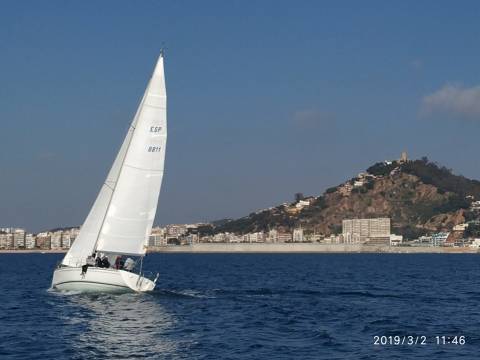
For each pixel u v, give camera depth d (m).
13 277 105.06
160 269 150.00
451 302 62.72
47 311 48.88
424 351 35.88
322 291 73.12
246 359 33.53
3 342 37.62
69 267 55.72
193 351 35.50
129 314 47.72
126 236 56.47
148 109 56.41
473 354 35.12
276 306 55.12
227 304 55.47
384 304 59.38
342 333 41.53
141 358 33.72
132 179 56.44
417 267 170.88
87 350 35.50
